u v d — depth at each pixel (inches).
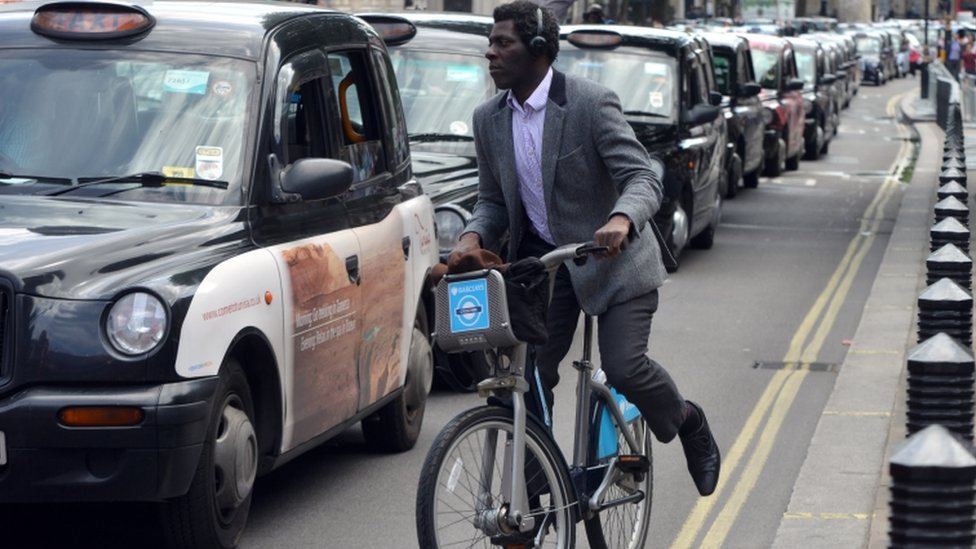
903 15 6343.5
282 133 327.3
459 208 487.5
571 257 237.1
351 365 339.3
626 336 257.1
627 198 246.4
